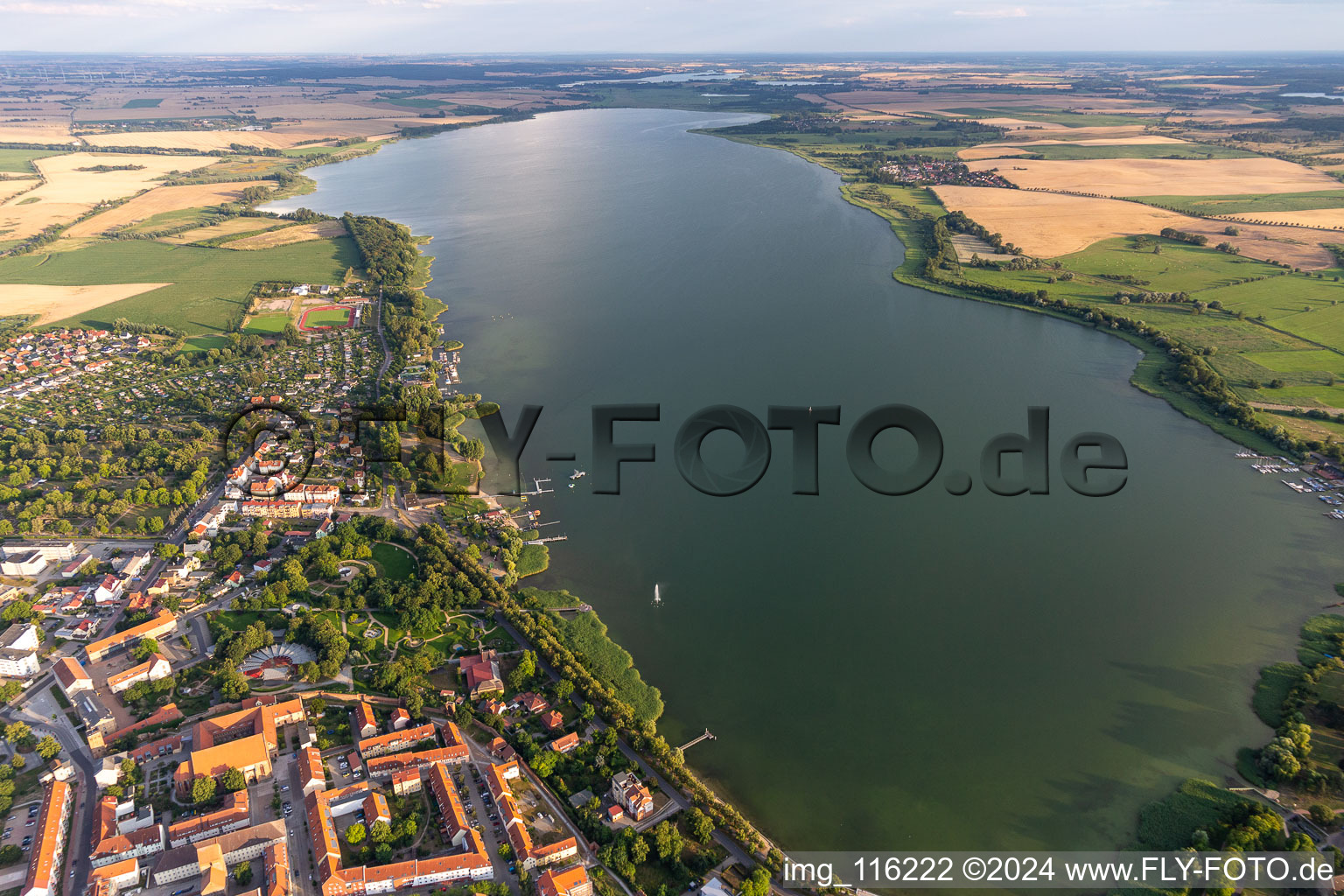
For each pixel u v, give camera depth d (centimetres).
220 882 19550
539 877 19738
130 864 19725
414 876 19525
